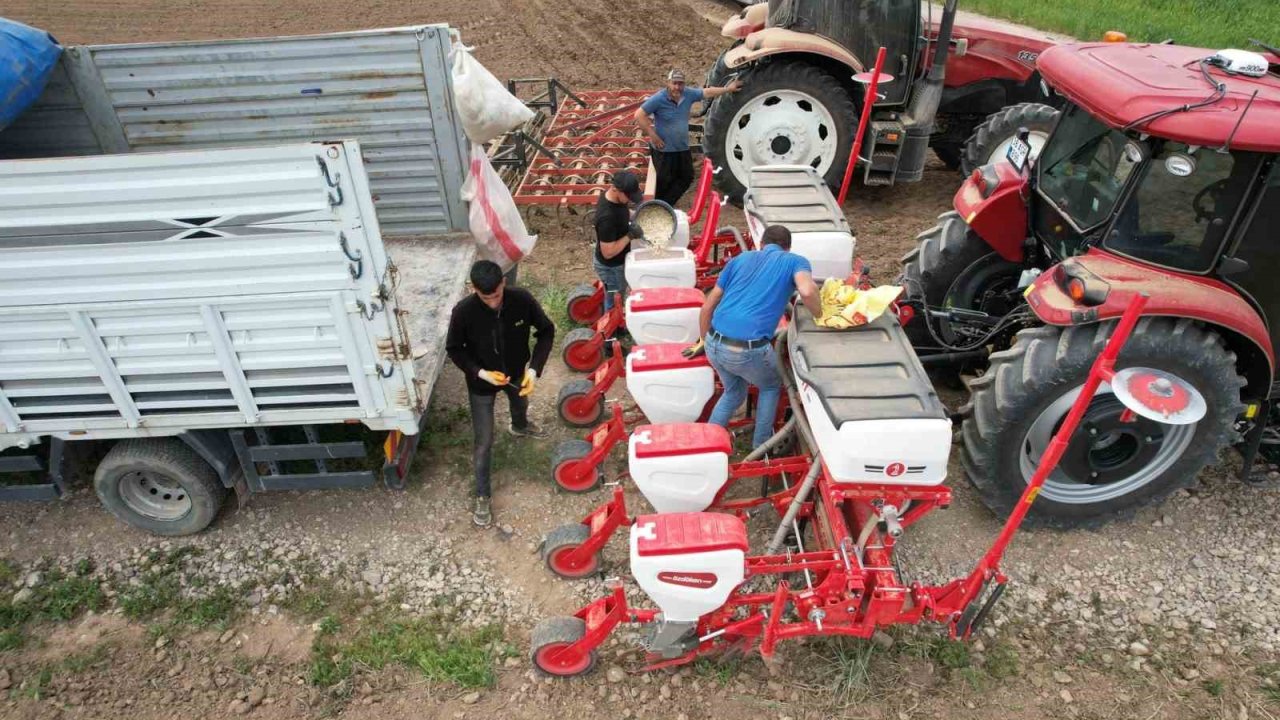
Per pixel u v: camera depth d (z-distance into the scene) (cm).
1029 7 1530
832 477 362
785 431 443
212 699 388
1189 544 453
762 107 815
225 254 374
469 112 554
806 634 362
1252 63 398
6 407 421
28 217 363
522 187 789
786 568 369
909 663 392
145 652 414
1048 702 375
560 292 697
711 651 386
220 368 411
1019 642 402
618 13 1600
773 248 421
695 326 516
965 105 888
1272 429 471
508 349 455
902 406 356
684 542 344
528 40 1442
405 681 393
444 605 430
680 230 596
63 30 1516
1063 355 405
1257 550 446
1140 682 382
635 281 544
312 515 493
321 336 400
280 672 401
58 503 505
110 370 409
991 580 355
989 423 427
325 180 356
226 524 488
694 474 411
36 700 391
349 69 575
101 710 386
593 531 423
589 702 379
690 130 961
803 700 376
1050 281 420
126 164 352
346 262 377
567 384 546
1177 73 411
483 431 461
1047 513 454
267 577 451
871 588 367
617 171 823
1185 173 374
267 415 430
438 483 512
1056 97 777
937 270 564
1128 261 412
